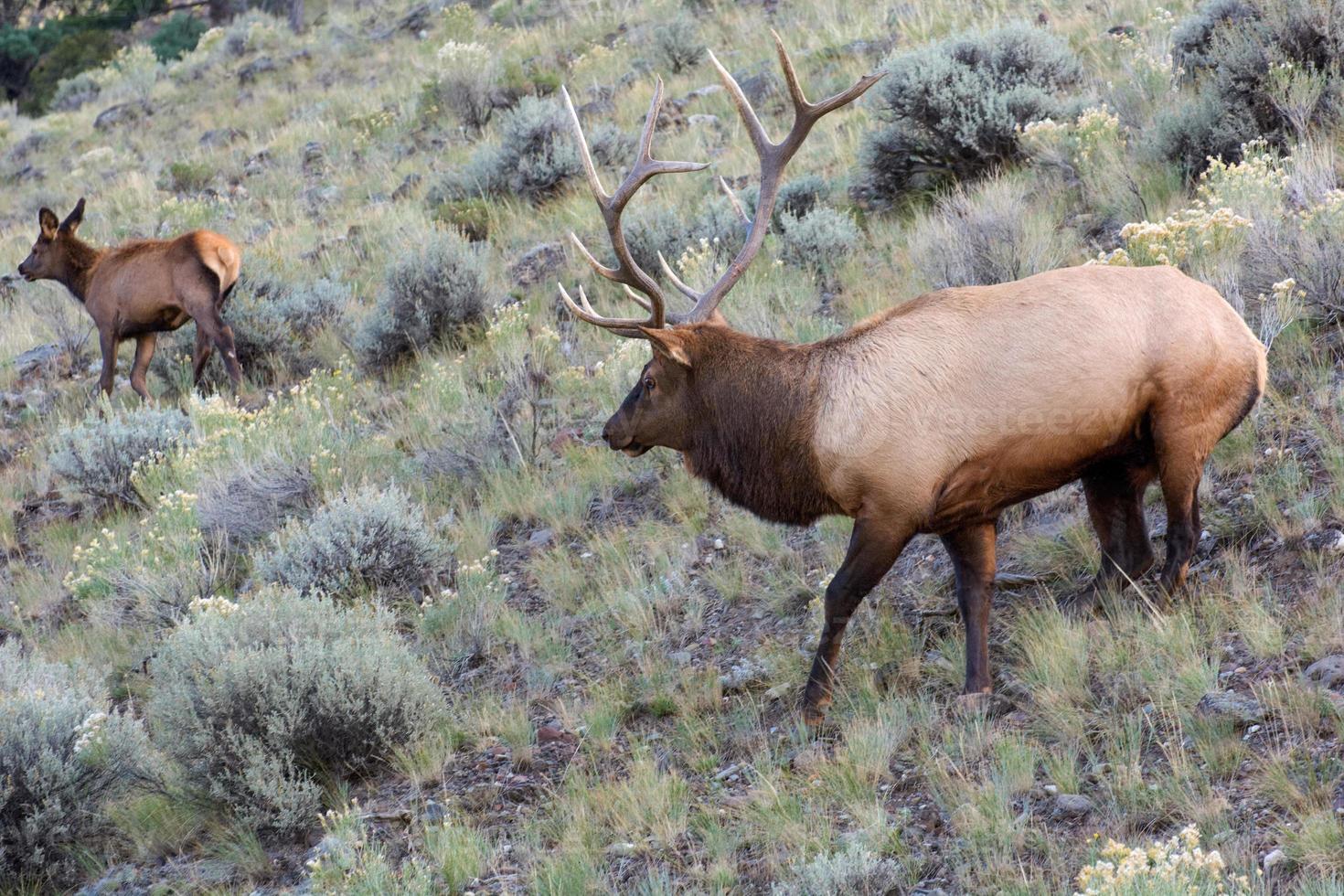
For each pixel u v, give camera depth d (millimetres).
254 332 33312
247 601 18859
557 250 33750
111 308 33344
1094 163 26172
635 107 46094
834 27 44875
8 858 16062
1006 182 26328
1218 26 27422
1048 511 17188
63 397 34938
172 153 64375
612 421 16266
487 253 34750
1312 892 9914
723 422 15305
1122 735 12727
